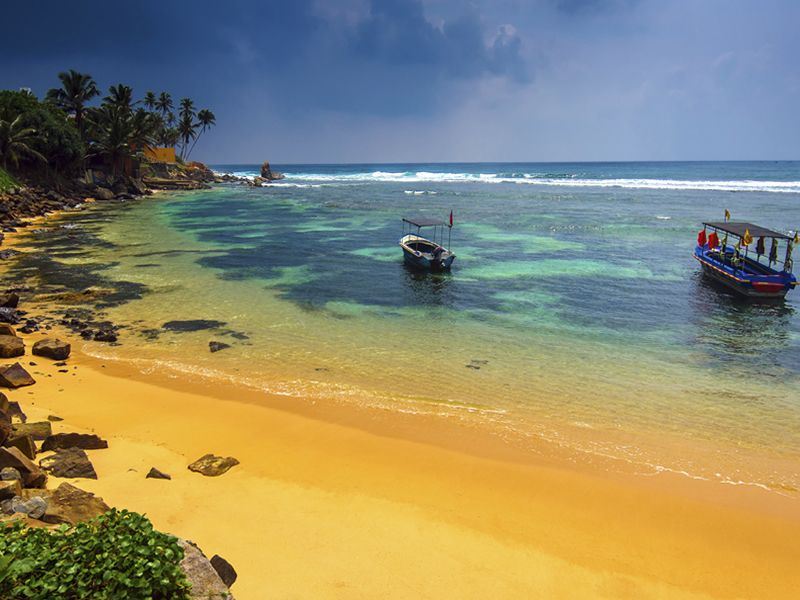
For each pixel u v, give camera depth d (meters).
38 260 35.28
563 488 11.69
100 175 82.50
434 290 29.61
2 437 10.66
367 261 37.12
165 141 127.75
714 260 32.62
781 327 23.89
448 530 10.04
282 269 34.28
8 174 59.66
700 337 22.48
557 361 19.55
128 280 30.41
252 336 21.52
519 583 8.75
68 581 5.38
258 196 88.88
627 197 82.69
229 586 8.06
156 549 5.91
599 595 8.60
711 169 192.00
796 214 59.31
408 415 15.02
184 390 16.19
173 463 11.81
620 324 24.12
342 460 12.48
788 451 13.55
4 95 65.12
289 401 15.68
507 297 28.34
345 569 8.79
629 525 10.50
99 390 15.88
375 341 21.33
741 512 11.04
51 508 8.54
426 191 99.56
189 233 48.28
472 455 12.96
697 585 8.98
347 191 100.75
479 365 19.02
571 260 37.78
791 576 9.30
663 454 13.29
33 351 18.48
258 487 11.10
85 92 82.12
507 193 93.19
